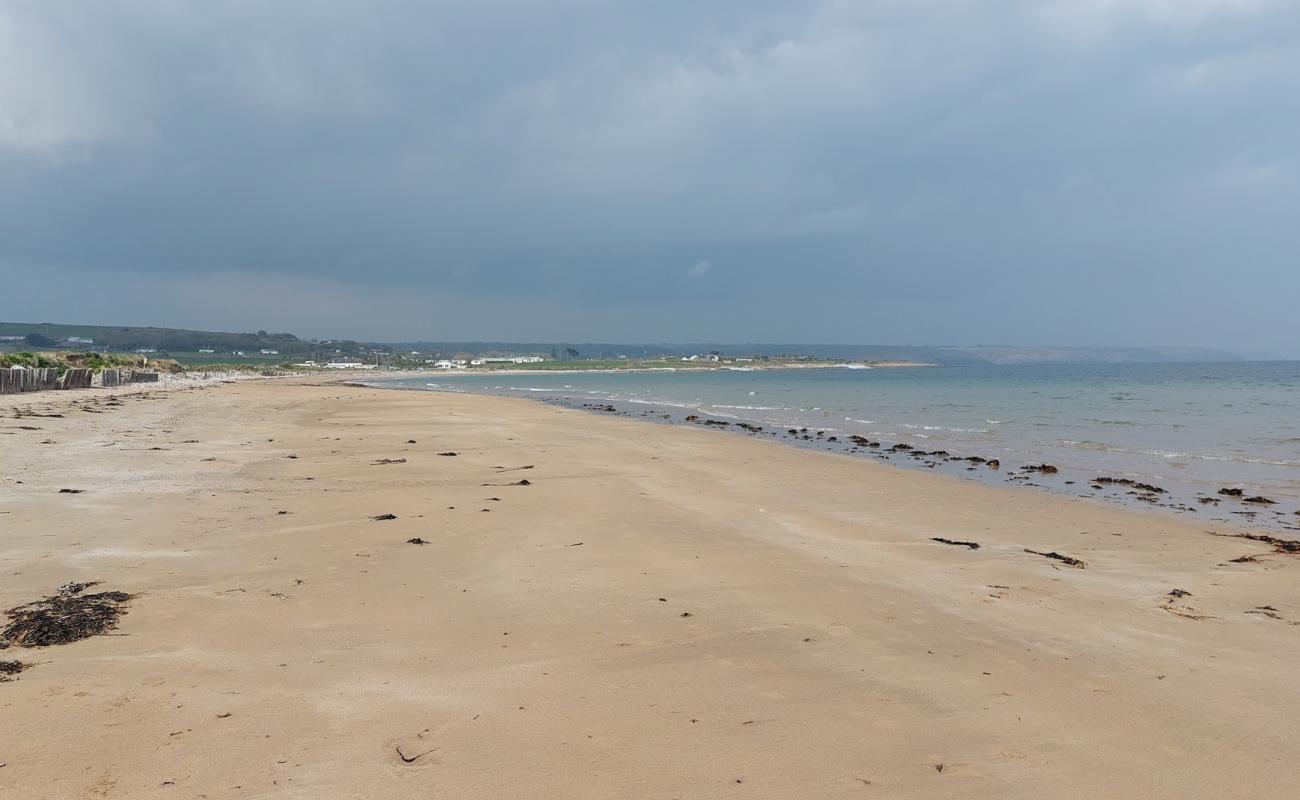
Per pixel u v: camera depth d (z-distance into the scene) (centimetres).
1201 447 1997
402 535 827
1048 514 1061
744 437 2306
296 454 1631
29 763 329
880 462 1702
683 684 434
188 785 315
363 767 333
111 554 716
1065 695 427
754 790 321
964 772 340
